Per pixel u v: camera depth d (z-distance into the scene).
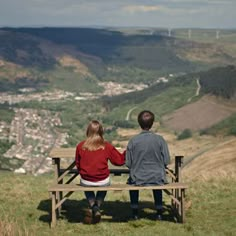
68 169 10.17
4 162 143.62
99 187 9.22
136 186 9.29
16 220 9.39
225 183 14.09
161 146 9.42
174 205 10.50
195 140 132.62
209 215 10.16
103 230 9.05
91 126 9.53
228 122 159.62
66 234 8.81
